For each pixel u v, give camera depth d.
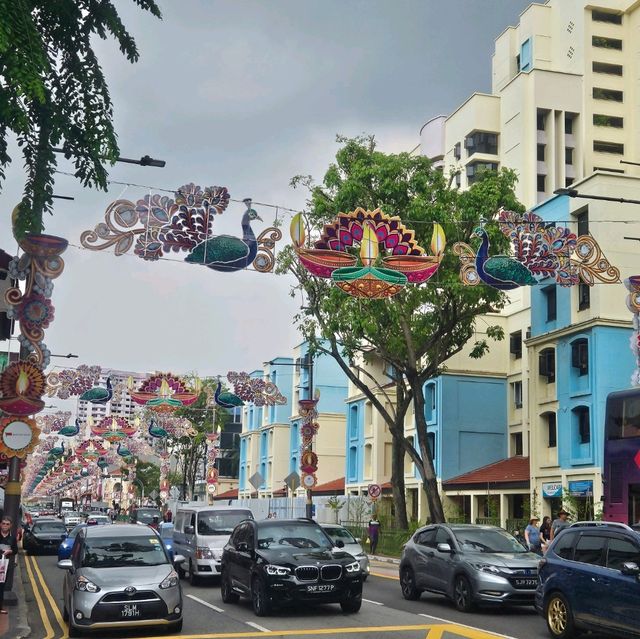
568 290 35.31
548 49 66.94
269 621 14.93
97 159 14.01
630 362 33.25
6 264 19.47
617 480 19.95
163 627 13.91
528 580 15.56
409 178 28.72
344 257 18.78
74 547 15.38
